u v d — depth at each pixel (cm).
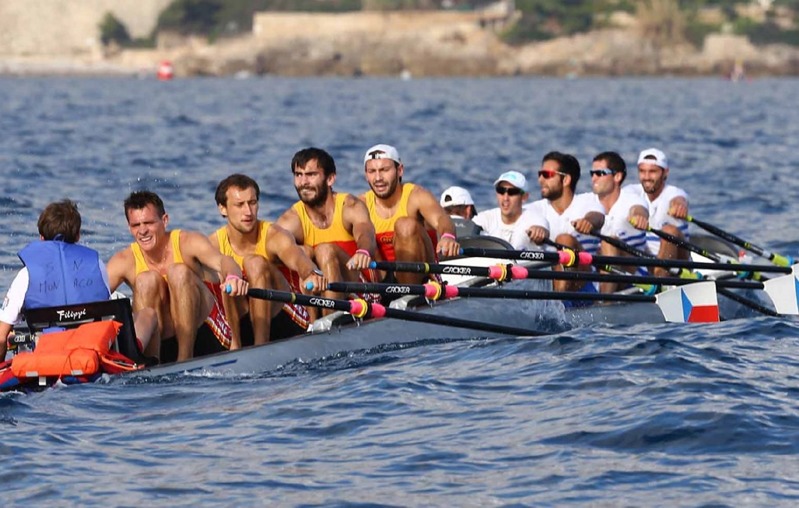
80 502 2145
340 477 2258
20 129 11712
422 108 17488
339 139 11206
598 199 4109
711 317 3659
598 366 2986
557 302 3784
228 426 2564
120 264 3162
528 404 2695
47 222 2942
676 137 12019
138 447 2433
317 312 3456
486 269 3447
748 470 2270
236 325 3228
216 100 19612
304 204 3466
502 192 3972
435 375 2961
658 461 2320
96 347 2823
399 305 3412
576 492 2175
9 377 2828
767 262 4994
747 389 2762
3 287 4031
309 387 2855
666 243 4238
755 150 10525
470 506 2114
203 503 2138
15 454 2384
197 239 3142
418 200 3578
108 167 8112
